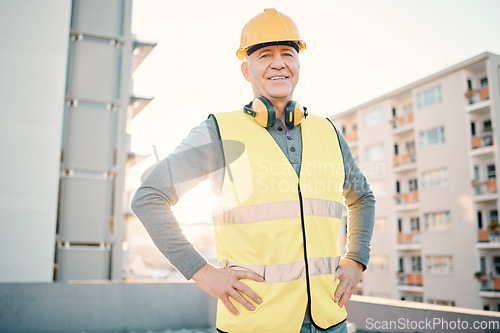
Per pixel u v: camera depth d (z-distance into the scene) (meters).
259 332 1.17
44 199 10.61
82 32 12.14
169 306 5.67
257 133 1.33
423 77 25.58
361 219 1.53
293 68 1.45
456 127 23.95
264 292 1.19
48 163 10.78
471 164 23.20
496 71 22.67
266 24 1.45
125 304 5.54
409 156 26.20
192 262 1.21
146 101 13.77
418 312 3.26
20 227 10.30
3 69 10.66
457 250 23.11
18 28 10.93
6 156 10.41
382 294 26.53
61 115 11.11
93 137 11.82
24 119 10.70
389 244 26.53
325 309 1.25
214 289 1.19
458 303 22.64
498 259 21.75
